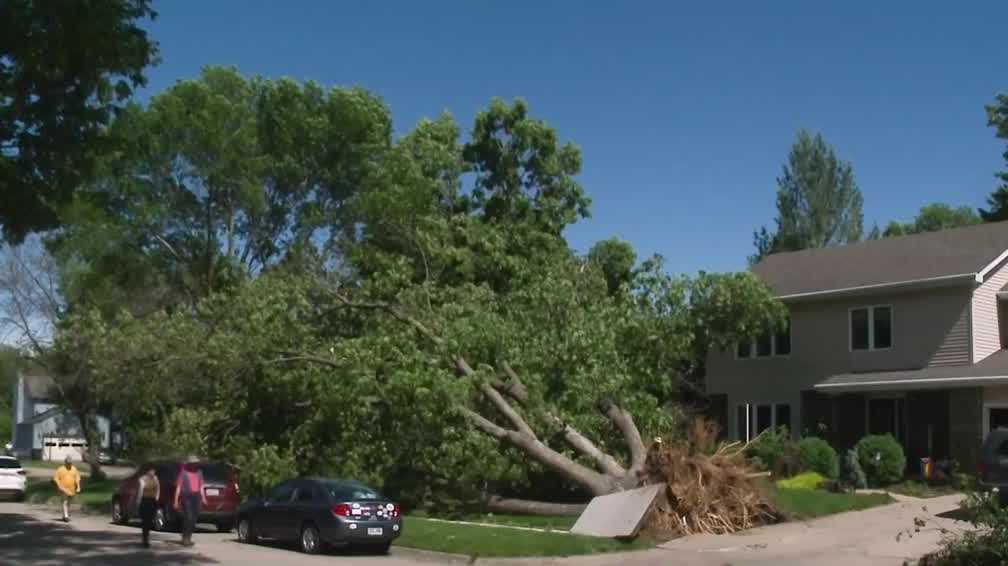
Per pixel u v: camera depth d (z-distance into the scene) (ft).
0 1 52.70
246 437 87.15
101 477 142.61
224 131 132.67
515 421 77.25
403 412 77.46
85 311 118.73
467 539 65.00
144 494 67.72
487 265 103.50
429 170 111.14
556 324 81.61
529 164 118.01
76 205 102.47
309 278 88.07
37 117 55.67
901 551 58.29
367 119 137.08
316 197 140.87
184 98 131.64
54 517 97.86
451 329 79.46
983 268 95.14
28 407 250.78
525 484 81.30
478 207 117.08
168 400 92.22
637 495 67.46
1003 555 46.19
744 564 55.21
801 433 108.06
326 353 83.41
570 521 75.36
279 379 83.15
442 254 97.30
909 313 100.12
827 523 70.38
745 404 114.73
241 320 83.51
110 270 135.33
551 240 111.45
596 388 75.87
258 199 132.87
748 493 70.03
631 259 113.91
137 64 57.36
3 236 58.59
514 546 62.54
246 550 67.92
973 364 94.07
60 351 122.21
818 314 108.27
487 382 77.56
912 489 86.84
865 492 84.48
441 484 85.30
